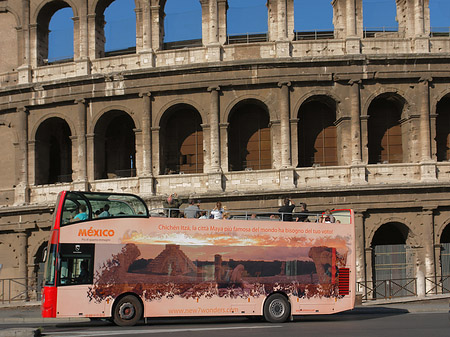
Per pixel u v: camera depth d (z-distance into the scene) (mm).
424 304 48125
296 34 61594
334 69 56594
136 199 35031
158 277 34375
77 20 61562
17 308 49500
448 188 55094
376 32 61406
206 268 35000
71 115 60562
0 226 61125
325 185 55656
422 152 56062
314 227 36781
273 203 55250
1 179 63375
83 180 58938
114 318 33781
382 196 55094
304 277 36156
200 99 57875
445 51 57531
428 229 55094
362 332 29031
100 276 33688
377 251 55500
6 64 64312
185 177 57062
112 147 63125
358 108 56375
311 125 59250
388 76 56500
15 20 64250
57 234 33500
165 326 33406
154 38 59500
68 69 61219
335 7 58969
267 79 56719
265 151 59281
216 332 29344
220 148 56969
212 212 38031
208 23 58688
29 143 61750
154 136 58188
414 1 57844
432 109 56781
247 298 35281
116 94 58906
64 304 33000
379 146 58969
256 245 35812
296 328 31375
